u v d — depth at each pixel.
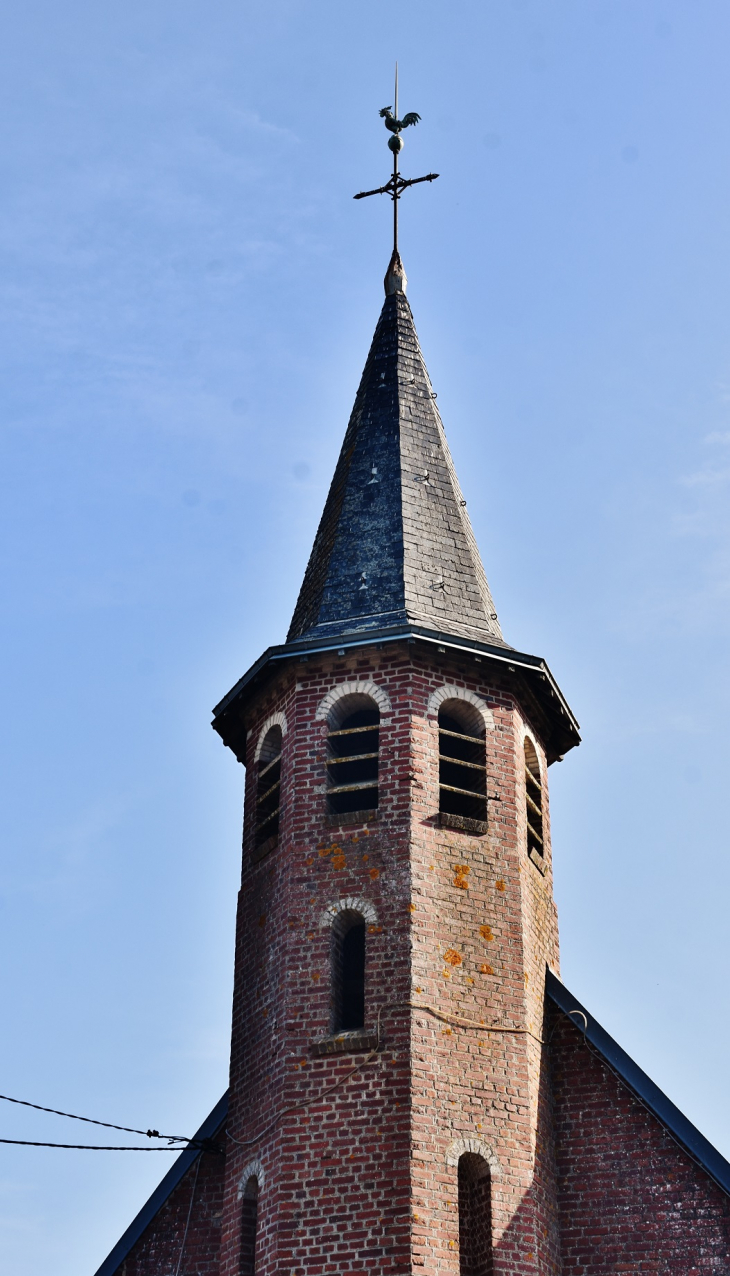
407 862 26.55
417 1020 25.25
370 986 25.64
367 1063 25.03
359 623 29.14
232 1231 25.66
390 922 26.09
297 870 27.11
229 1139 26.59
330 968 26.14
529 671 29.16
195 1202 27.64
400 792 27.22
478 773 28.47
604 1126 26.70
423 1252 23.36
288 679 29.27
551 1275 24.97
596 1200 26.06
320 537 32.53
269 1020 26.36
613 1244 25.62
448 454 33.44
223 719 30.88
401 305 35.91
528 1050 26.19
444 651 28.55
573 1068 27.38
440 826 27.17
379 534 30.88
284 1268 23.73
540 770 30.33
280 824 28.02
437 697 28.41
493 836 27.67
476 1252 24.44
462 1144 24.62
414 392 33.91
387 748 27.70
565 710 30.77
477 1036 25.67
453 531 31.50
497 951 26.61
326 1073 25.16
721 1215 25.45
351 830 27.16
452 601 30.09
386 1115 24.52
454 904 26.62
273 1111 25.31
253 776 29.75
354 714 29.36
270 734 29.72
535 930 28.16
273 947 26.98
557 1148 26.69
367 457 32.50
